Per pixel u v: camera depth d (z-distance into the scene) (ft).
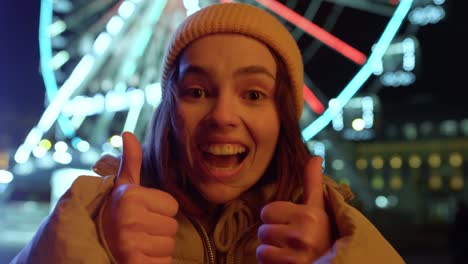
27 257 2.73
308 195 2.98
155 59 18.63
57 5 19.92
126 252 2.72
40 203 36.32
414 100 89.92
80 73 19.08
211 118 3.08
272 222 2.87
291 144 3.42
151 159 3.61
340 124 35.24
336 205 2.96
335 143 35.99
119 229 2.76
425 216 67.46
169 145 3.45
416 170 85.10
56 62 19.79
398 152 85.97
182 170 3.38
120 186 2.92
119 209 2.80
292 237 2.77
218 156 3.19
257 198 3.50
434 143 85.20
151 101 18.15
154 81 18.60
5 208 35.65
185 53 3.24
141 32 18.43
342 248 2.72
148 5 18.33
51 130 23.72
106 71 19.56
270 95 3.28
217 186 3.16
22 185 33.94
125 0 18.43
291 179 3.44
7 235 30.32
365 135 77.77
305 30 17.57
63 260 2.64
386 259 2.77
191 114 3.16
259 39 3.23
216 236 3.30
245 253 3.29
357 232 2.81
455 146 84.84
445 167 84.69
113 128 22.26
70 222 2.78
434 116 86.89
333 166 36.60
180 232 3.32
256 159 3.21
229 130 3.08
